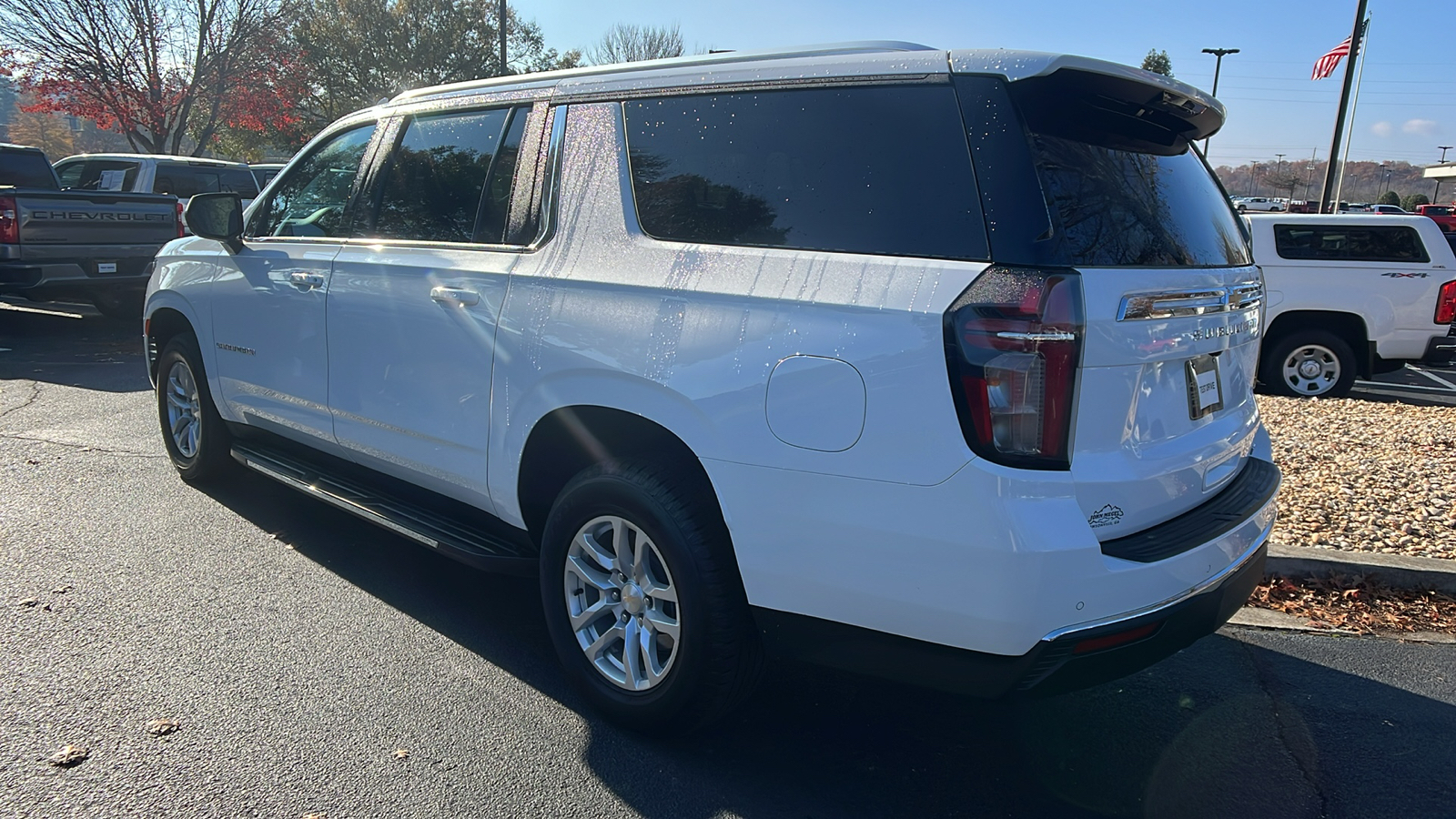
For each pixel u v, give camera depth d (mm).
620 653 3064
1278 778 2941
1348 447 6691
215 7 21062
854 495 2422
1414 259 9281
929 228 2400
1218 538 2631
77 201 9977
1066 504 2273
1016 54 2416
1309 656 3809
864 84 2598
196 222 4301
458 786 2699
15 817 2453
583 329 2977
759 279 2631
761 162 2756
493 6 39688
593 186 3139
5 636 3428
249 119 23969
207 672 3256
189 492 5141
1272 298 9641
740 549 2646
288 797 2600
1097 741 3129
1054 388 2238
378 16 37594
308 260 4062
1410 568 4348
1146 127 2816
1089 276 2297
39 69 19766
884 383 2357
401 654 3461
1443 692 3537
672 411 2754
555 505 3107
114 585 3920
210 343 4734
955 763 2969
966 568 2289
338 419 4012
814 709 3268
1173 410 2650
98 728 2877
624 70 3207
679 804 2676
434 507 3791
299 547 4438
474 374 3338
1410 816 2768
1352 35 19234
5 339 10242
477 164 3564
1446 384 11281
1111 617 2344
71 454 5793
